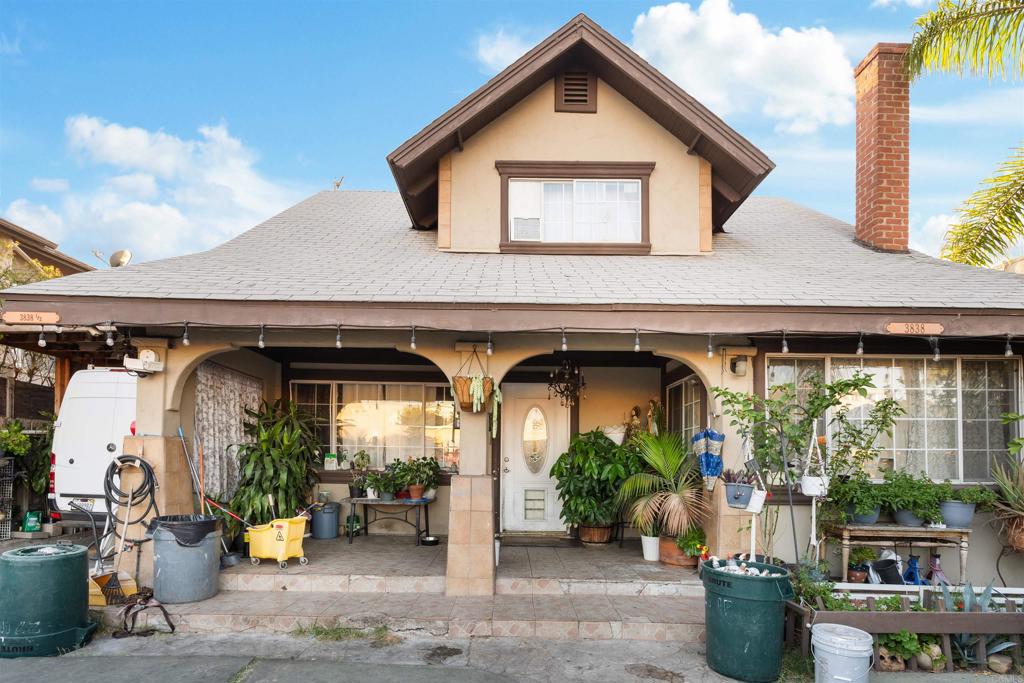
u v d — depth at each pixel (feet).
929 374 26.40
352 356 35.86
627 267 28.71
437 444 35.81
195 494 26.81
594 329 22.86
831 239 34.50
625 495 28.37
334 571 25.41
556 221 32.04
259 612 21.80
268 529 26.02
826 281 26.21
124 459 24.50
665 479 27.45
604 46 30.25
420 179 32.12
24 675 17.75
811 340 26.03
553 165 31.83
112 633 21.09
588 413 35.35
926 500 23.59
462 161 31.99
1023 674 19.04
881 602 20.47
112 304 22.59
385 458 35.70
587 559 28.17
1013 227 36.11
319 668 18.47
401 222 37.45
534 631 21.24
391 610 22.08
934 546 24.30
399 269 27.55
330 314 22.79
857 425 26.07
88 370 31.22
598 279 26.27
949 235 37.70
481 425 25.18
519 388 35.45
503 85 30.04
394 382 35.88
